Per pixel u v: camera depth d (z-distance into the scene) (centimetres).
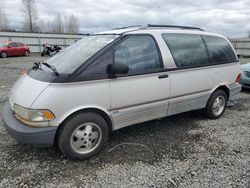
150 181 288
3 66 1412
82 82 308
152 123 466
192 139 401
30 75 348
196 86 433
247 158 343
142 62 362
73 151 320
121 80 338
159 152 356
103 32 404
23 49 2356
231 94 511
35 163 321
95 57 324
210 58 457
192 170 311
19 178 290
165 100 394
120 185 280
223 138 406
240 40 2598
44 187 275
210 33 475
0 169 306
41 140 298
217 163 328
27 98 301
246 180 291
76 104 306
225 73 482
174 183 284
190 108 441
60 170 307
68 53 376
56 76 304
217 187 278
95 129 334
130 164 323
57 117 299
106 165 321
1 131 414
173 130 436
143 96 363
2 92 698
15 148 358
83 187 277
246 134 424
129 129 436
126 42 354
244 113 541
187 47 423
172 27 433
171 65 391
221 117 509
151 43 378
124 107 350
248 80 736
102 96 324
